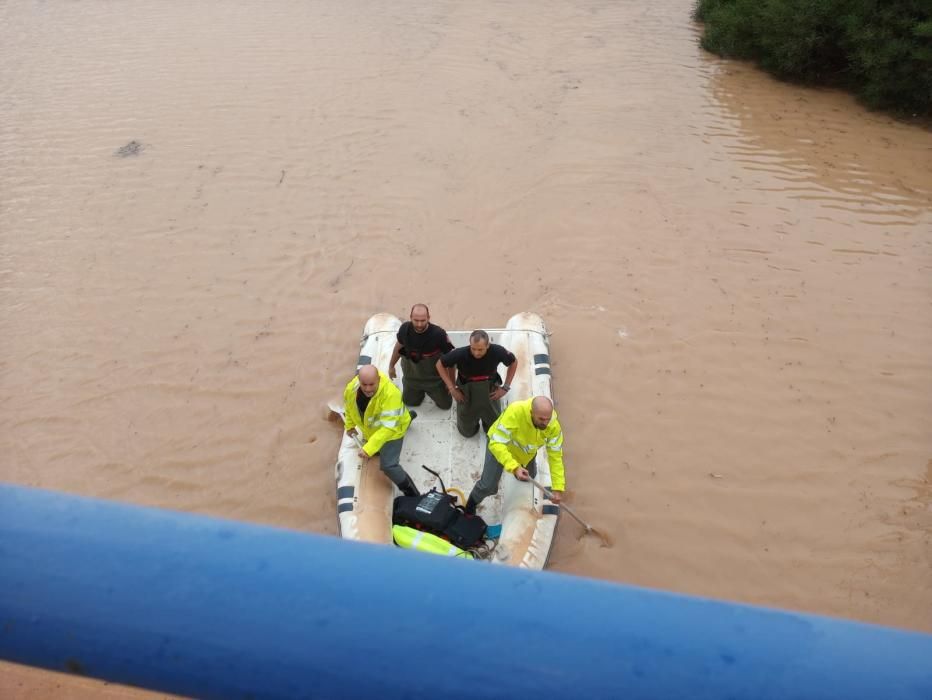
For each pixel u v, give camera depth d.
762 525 5.99
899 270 8.31
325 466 6.56
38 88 12.45
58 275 8.73
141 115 11.59
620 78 12.18
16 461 6.68
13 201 9.90
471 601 0.68
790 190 9.60
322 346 7.72
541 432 5.07
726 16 12.35
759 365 7.30
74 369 7.57
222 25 14.45
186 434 6.89
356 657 0.64
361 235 9.13
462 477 6.07
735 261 8.52
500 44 13.32
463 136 10.84
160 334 7.93
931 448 6.49
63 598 0.66
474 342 5.36
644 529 5.97
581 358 7.44
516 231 9.11
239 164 10.44
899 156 10.19
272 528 0.74
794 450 6.53
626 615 0.68
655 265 8.52
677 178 9.87
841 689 0.62
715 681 0.63
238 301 8.30
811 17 11.30
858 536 5.89
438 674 0.64
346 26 14.20
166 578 0.68
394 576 0.70
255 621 0.66
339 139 10.85
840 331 7.61
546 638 0.65
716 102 11.51
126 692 4.82
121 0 15.81
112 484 6.49
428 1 15.19
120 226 9.43
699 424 6.78
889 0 11.16
